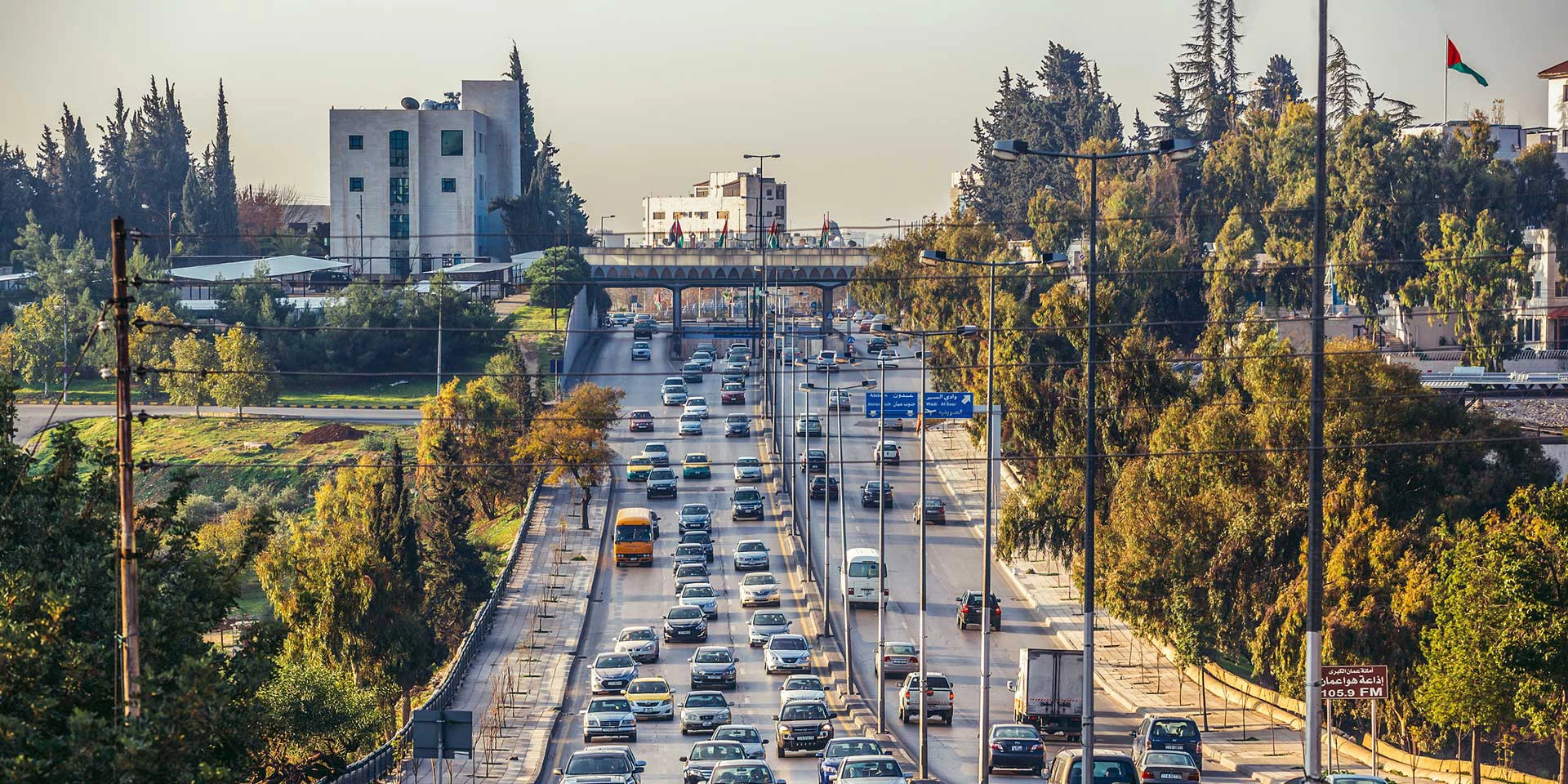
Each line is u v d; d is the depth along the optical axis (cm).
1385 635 17812
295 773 15300
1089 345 14088
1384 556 18362
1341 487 19900
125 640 9138
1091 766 13200
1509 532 14912
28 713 9381
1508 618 14550
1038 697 19400
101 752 8900
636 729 19625
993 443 16225
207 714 9262
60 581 10125
